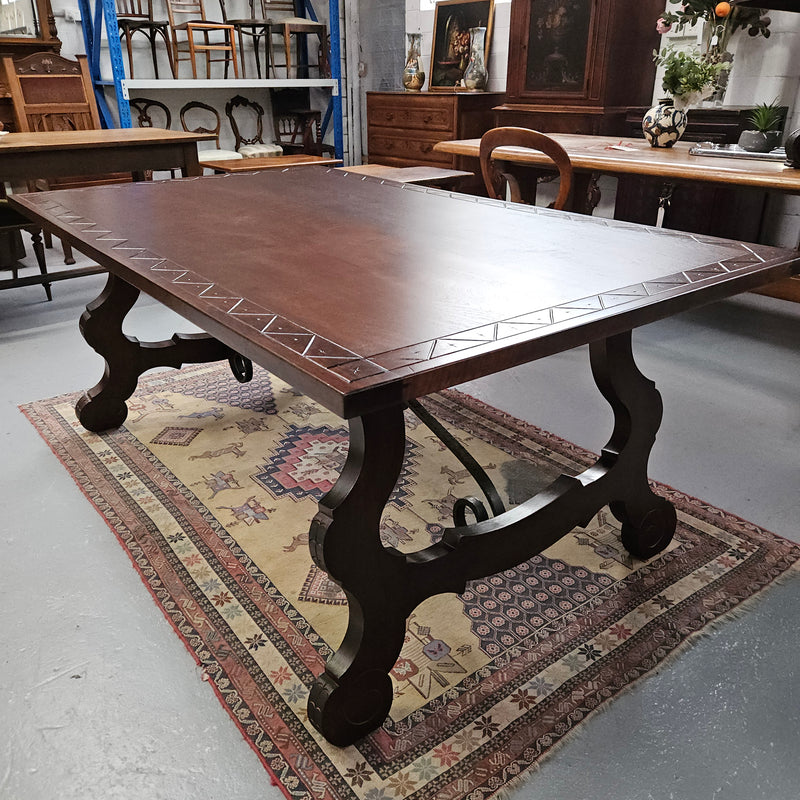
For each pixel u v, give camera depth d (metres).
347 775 1.22
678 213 4.04
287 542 1.83
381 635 1.24
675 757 1.25
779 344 3.24
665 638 1.52
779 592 1.65
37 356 3.10
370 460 1.12
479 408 2.60
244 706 1.35
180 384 2.80
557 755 1.26
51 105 4.58
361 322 1.14
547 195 5.19
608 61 4.08
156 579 1.69
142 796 1.18
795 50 3.63
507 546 1.39
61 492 2.05
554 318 1.14
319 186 2.47
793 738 1.29
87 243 1.67
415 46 6.09
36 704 1.36
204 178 2.61
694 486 2.09
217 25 5.81
